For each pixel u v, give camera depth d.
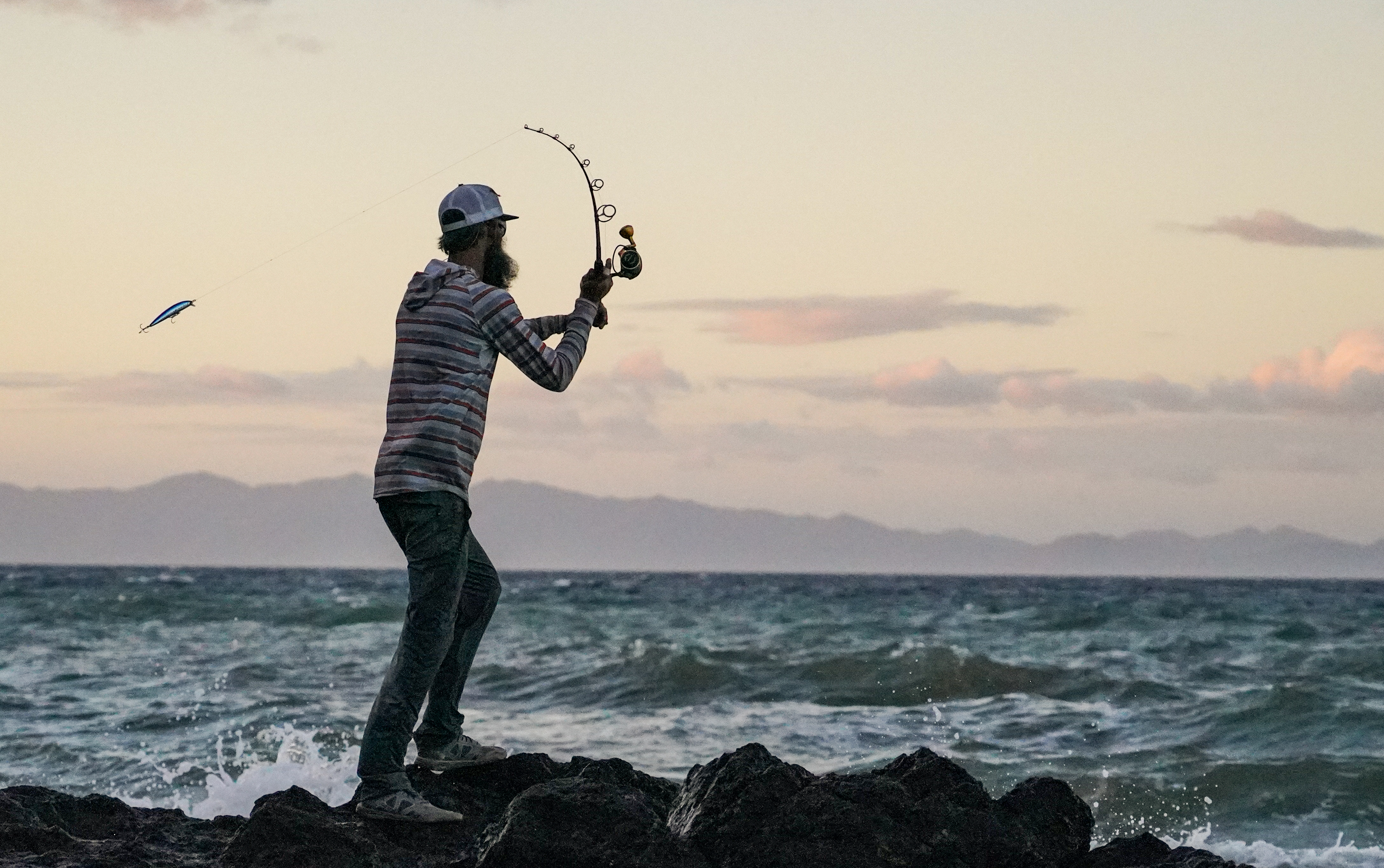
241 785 9.61
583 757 5.26
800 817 4.48
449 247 4.62
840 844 4.43
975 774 10.41
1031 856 4.55
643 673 16.91
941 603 56.19
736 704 14.77
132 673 17.81
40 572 152.50
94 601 43.84
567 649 22.19
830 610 46.03
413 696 4.52
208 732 12.13
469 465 4.49
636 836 4.35
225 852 4.39
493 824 4.58
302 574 160.62
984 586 119.31
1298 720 12.62
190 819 4.93
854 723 13.02
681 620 36.72
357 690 15.72
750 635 28.64
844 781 4.67
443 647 4.54
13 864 4.33
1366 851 8.21
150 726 12.52
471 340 4.46
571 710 14.45
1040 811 4.72
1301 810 9.37
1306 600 69.12
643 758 11.09
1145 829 9.02
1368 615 42.75
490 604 4.81
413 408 4.46
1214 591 101.12
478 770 4.98
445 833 4.59
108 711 13.59
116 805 4.88
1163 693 15.09
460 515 4.46
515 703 15.12
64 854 4.43
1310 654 20.44
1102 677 16.25
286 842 4.35
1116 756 11.12
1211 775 10.20
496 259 4.68
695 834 4.52
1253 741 11.91
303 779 9.74
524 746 11.73
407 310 4.53
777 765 4.74
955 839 4.52
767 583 128.25
